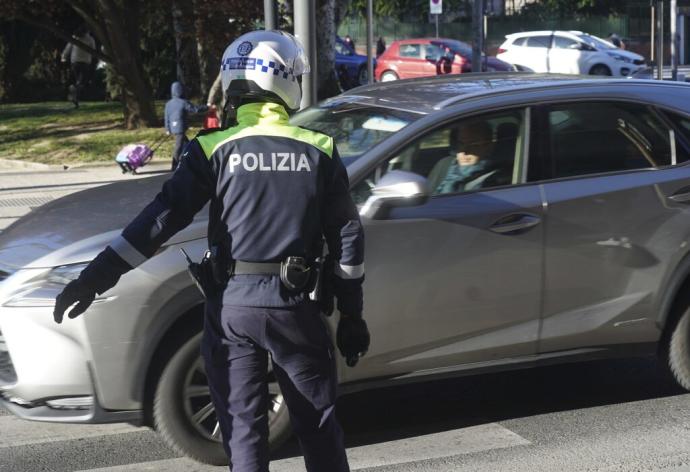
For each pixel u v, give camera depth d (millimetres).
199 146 9281
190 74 65562
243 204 9172
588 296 14375
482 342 13914
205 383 12836
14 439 14352
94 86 77438
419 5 141000
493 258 13711
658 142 14953
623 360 17844
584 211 14195
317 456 9531
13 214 33688
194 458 12922
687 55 132625
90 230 12836
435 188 13656
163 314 12250
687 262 14828
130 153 43781
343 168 9602
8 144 50875
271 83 9500
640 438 14117
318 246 9500
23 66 75938
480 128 14078
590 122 14648
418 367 13656
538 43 91625
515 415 15156
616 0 145625
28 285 12273
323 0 55562
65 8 62375
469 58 81375
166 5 58219
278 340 9172
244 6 52281
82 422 12398
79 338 12047
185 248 12352
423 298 13398
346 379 13273
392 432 14492
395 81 16766
